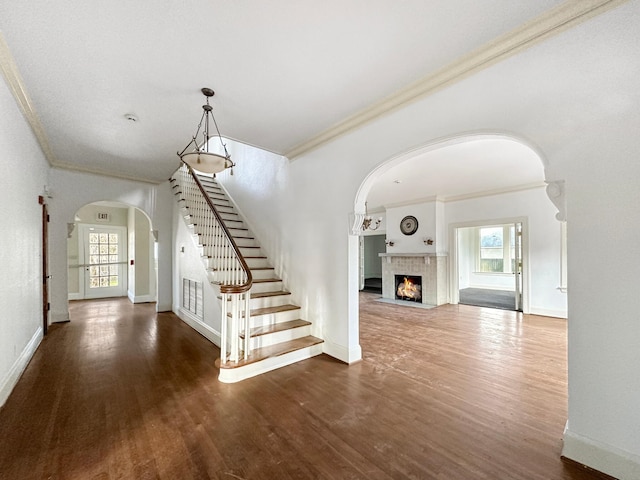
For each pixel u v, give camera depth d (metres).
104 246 7.79
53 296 4.85
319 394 2.46
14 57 2.10
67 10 1.68
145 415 2.14
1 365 2.29
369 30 1.85
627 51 1.51
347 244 3.21
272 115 3.00
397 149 2.65
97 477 1.54
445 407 2.24
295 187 4.04
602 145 1.58
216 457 1.70
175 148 4.04
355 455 1.71
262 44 1.98
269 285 4.12
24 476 1.54
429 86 2.36
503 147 3.53
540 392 2.46
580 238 1.64
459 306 6.39
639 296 1.46
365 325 4.77
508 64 1.93
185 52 2.06
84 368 3.01
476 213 6.25
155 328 4.59
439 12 1.71
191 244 4.84
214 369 3.00
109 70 2.27
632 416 1.48
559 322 4.89
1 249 2.27
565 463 1.63
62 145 3.93
